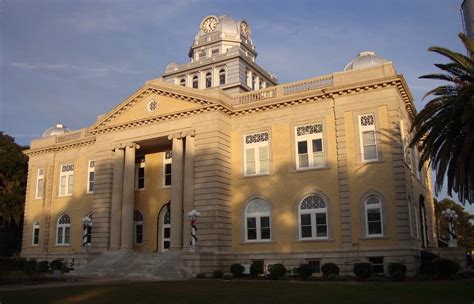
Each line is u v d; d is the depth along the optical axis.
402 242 29.09
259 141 36.09
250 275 31.17
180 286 23.66
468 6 36.78
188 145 36.16
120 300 18.92
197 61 61.19
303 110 34.56
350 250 30.53
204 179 34.91
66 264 40.59
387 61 34.41
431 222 43.75
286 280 28.38
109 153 41.03
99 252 39.25
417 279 26.84
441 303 16.44
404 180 29.98
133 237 41.91
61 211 47.94
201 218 34.25
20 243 61.78
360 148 31.66
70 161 48.84
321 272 30.94
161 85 38.44
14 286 25.14
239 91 57.09
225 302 17.91
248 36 65.56
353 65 34.72
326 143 33.22
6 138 63.78
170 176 41.84
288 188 34.00
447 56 25.05
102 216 40.19
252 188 35.38
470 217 85.25
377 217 30.39
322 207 32.69
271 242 33.72
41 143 51.31
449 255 33.62
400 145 30.31
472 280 25.84
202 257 32.09
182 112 36.88
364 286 23.12
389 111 31.06
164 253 35.03
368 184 30.86
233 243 35.12
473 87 22.86
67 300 19.00
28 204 50.72
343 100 32.78
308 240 32.47
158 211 41.53
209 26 64.38
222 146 35.78
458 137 24.64
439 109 24.78
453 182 26.62
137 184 43.50
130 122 39.66
